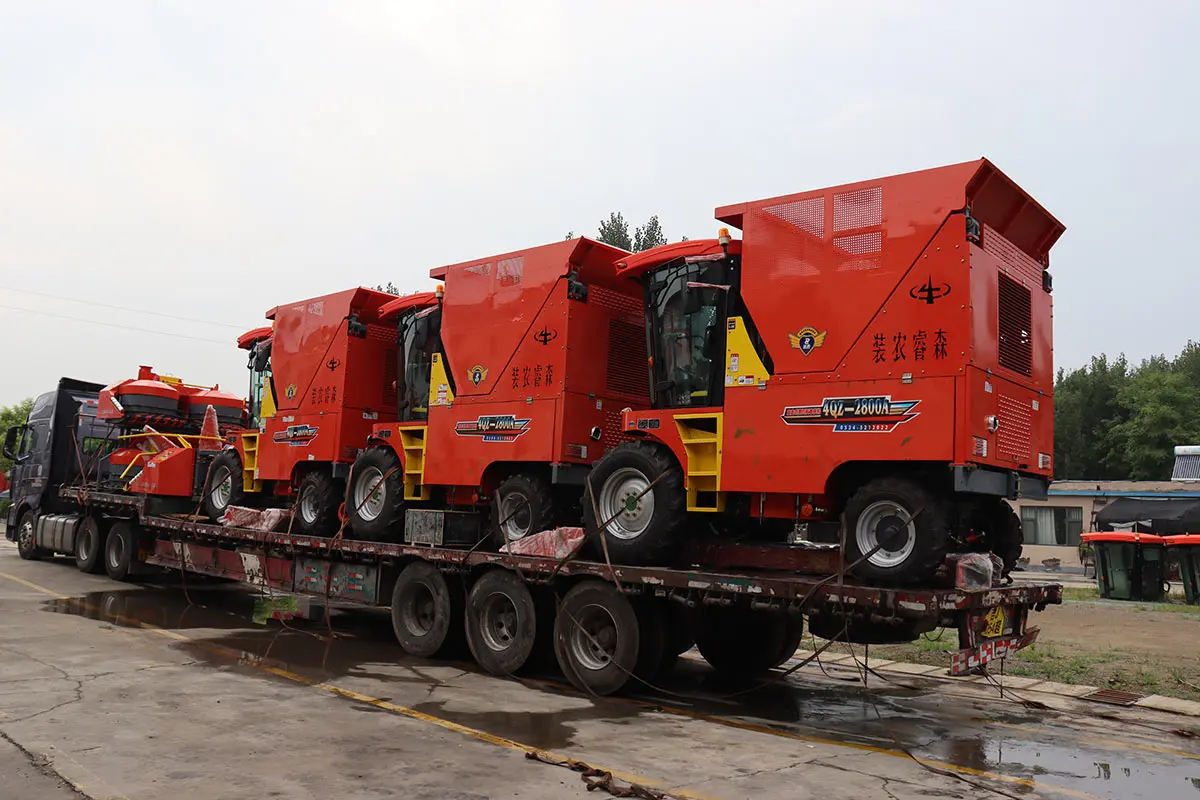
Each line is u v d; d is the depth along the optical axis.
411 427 10.73
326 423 12.12
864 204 7.02
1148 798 5.58
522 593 9.03
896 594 6.36
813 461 6.98
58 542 18.34
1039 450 7.51
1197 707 8.64
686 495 7.99
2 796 4.77
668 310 8.58
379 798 4.95
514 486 9.52
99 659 8.87
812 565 7.36
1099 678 10.04
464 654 10.26
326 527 12.05
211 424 16.09
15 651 9.14
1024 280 7.51
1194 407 50.25
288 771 5.39
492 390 9.80
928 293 6.59
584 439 9.26
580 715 7.41
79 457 18.22
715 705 8.21
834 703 8.63
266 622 12.38
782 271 7.39
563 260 9.31
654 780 5.55
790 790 5.42
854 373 6.86
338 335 12.20
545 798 5.06
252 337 14.36
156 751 5.72
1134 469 50.31
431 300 10.93
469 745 6.20
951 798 5.41
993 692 9.42
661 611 8.42
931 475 6.66
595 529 8.53
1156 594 19.06
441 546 9.84
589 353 9.41
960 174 6.58
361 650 10.41
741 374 7.51
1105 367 59.75
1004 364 6.95
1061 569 30.61
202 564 14.12
